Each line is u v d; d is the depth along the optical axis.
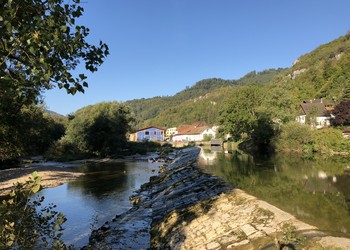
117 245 11.05
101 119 55.62
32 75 4.39
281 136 43.66
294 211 11.16
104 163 44.53
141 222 13.85
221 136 88.31
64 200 19.20
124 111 65.56
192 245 9.89
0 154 27.78
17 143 27.02
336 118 52.56
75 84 4.55
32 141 35.28
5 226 4.47
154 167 38.50
